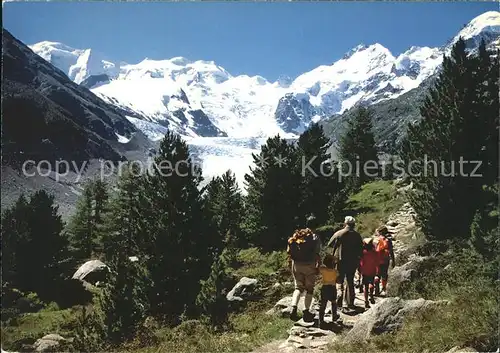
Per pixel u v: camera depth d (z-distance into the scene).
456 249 15.54
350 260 11.28
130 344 13.78
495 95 18.52
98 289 32.31
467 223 17.84
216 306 16.89
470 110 18.66
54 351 15.69
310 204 32.81
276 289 18.41
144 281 22.53
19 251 30.58
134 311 17.92
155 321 19.58
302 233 11.12
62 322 23.61
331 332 10.25
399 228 23.84
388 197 33.97
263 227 32.25
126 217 40.59
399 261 17.48
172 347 11.75
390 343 8.58
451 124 18.73
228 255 29.22
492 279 10.36
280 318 13.02
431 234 18.98
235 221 36.78
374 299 13.09
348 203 36.66
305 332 10.27
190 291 22.72
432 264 14.16
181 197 24.58
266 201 32.25
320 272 10.92
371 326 9.31
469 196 18.36
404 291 13.16
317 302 13.46
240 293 18.92
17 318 23.67
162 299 22.59
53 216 34.25
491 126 18.38
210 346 11.06
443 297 11.09
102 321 17.08
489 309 8.15
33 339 17.25
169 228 23.69
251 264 28.34
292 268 11.30
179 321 18.19
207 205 26.02
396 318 9.40
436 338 8.15
